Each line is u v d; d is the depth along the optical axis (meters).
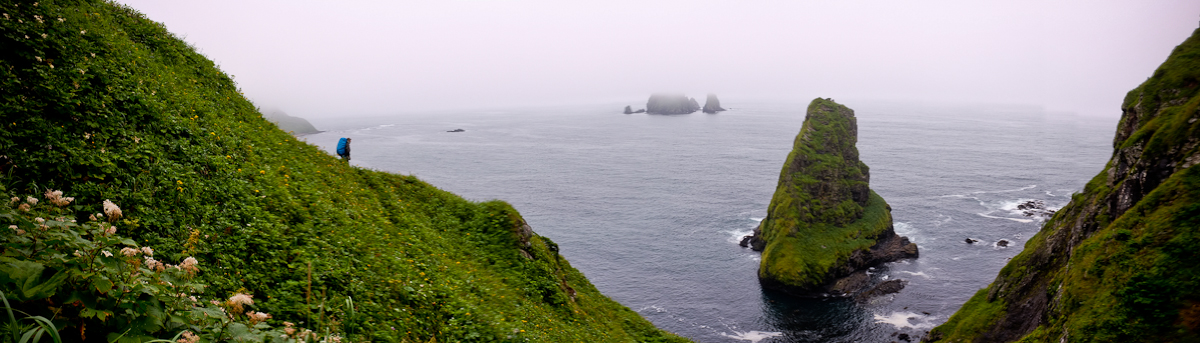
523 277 23.48
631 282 103.12
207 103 21.09
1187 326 48.00
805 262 103.19
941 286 99.00
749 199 162.75
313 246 14.61
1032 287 71.69
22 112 12.60
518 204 159.25
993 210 148.38
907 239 120.56
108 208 8.05
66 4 19.97
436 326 14.47
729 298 97.62
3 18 14.74
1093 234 66.56
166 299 7.28
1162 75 76.44
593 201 163.00
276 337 8.38
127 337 6.36
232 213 14.13
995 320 72.50
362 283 14.13
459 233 24.91
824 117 133.75
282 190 16.97
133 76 17.52
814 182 120.88
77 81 14.88
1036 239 77.50
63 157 12.20
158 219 12.12
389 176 26.64
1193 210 52.22
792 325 87.94
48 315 6.21
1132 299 51.72
